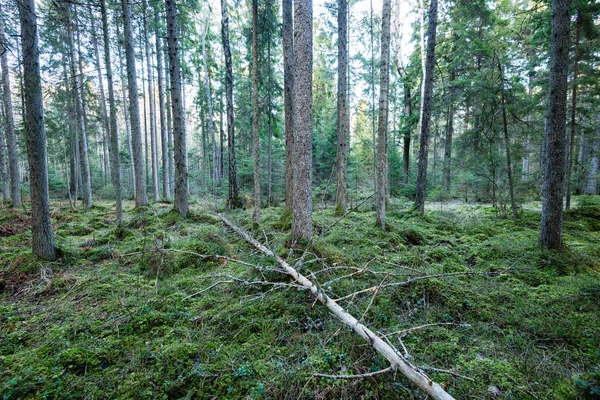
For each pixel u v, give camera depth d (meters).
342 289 4.25
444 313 3.81
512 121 10.57
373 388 2.61
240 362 2.97
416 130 19.78
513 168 10.95
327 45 19.42
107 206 15.33
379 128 8.12
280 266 4.75
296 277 4.23
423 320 3.66
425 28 16.25
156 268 5.44
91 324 3.66
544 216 6.27
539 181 10.36
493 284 4.67
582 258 5.73
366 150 20.42
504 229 8.74
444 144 17.95
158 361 2.96
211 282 4.85
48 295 4.65
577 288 4.43
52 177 21.22
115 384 2.70
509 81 9.95
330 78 21.20
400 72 18.02
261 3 11.07
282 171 16.56
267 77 13.35
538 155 14.70
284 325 3.53
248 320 3.67
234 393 2.60
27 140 5.52
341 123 10.39
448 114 15.91
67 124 15.04
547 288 4.57
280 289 4.32
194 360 3.02
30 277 5.19
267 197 15.98
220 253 6.19
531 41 10.27
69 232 8.59
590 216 9.62
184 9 15.71
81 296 4.54
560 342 3.28
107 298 4.40
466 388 2.58
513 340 3.27
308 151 5.50
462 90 12.01
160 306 4.10
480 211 11.84
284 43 9.06
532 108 10.49
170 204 14.47
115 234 7.88
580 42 9.72
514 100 10.13
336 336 3.30
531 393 2.50
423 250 6.68
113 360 3.04
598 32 8.98
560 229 6.11
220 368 2.87
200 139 30.86
